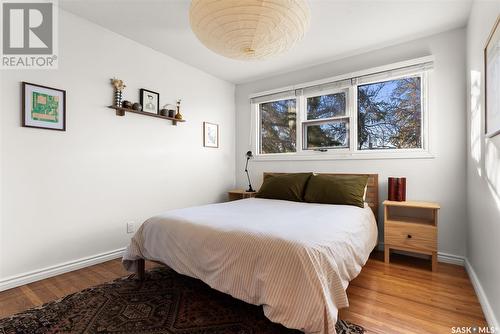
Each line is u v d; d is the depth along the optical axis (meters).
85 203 2.43
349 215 2.10
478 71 1.93
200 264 1.64
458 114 2.49
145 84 2.93
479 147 1.91
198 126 3.61
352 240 1.75
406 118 2.83
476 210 2.02
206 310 1.67
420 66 2.64
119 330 1.47
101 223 2.56
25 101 2.05
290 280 1.28
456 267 2.41
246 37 1.68
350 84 3.09
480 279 1.88
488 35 1.64
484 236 1.76
